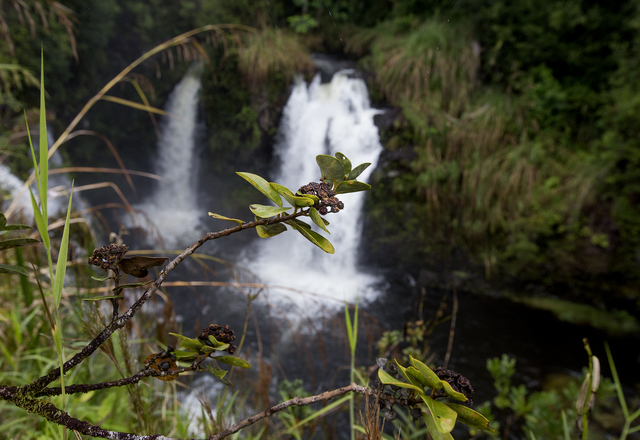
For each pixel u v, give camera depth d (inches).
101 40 322.3
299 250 325.1
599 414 159.9
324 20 375.6
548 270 273.0
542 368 213.8
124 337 33.9
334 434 78.5
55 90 292.7
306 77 350.0
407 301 275.4
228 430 13.1
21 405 12.0
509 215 279.3
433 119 298.5
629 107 246.1
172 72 405.4
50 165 257.1
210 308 238.4
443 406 11.7
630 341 236.1
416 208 306.3
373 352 122.0
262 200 371.6
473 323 250.8
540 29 283.3
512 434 154.6
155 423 49.4
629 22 263.4
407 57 312.5
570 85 287.9
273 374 179.2
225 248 349.4
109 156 388.5
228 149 388.5
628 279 252.5
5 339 64.5
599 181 259.1
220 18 358.6
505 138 285.9
